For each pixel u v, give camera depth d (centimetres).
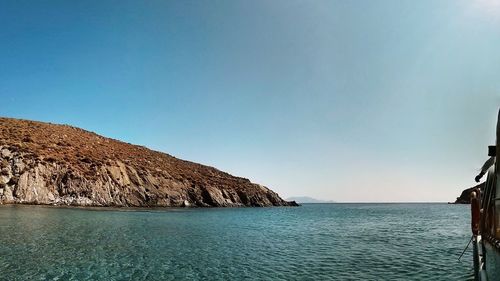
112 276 2083
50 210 6062
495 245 924
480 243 1210
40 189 7562
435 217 9438
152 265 2409
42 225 4050
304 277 2202
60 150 9256
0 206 6272
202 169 14962
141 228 4453
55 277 1998
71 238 3294
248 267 2461
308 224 6494
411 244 3803
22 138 8969
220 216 7525
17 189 7219
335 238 4316
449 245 3731
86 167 9012
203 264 2519
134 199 9494
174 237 3831
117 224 4709
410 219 8456
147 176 10556
